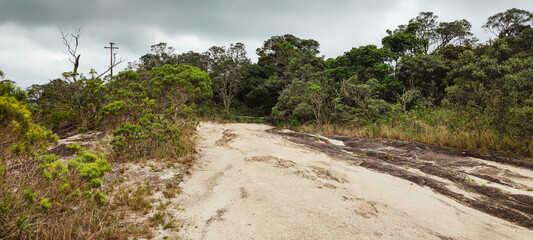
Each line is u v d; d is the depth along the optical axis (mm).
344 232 4332
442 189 6617
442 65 20062
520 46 20312
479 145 10188
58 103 12953
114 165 7270
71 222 3912
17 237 3525
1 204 3271
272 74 31125
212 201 5508
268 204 5332
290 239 4086
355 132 15547
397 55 23750
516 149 9234
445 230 4562
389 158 9859
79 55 19500
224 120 26219
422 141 11914
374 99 18625
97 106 12734
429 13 34344
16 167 5395
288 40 36344
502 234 4504
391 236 4281
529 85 9094
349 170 8086
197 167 7879
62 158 7301
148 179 6488
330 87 21859
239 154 9766
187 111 12148
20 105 4125
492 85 10109
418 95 18703
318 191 6113
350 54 24828
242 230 4332
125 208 4879
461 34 32781
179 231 4230
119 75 13547
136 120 10008
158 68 12719
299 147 11539
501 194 6160
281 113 22922
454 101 12547
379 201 5730
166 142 9273
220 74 33250
